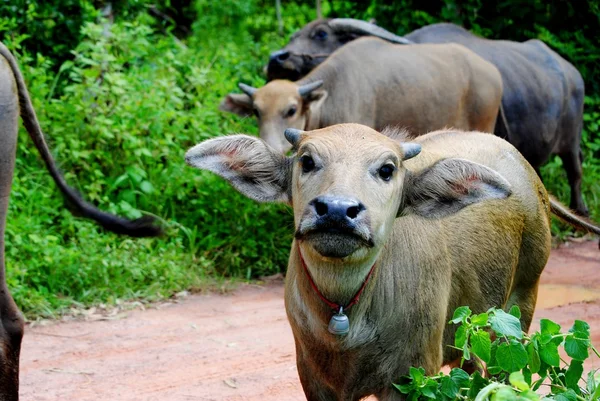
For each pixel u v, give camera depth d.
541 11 16.61
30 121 6.77
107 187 11.47
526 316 6.55
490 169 5.19
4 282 6.28
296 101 11.95
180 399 7.16
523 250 6.34
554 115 14.48
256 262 11.48
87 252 10.25
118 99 11.83
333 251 4.68
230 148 5.39
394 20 16.28
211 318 9.56
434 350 5.37
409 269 5.28
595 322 9.28
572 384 5.02
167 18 18.08
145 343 8.66
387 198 4.96
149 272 10.45
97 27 12.19
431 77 12.78
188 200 11.82
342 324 5.01
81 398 7.20
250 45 16.64
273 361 8.14
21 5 12.79
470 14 16.38
